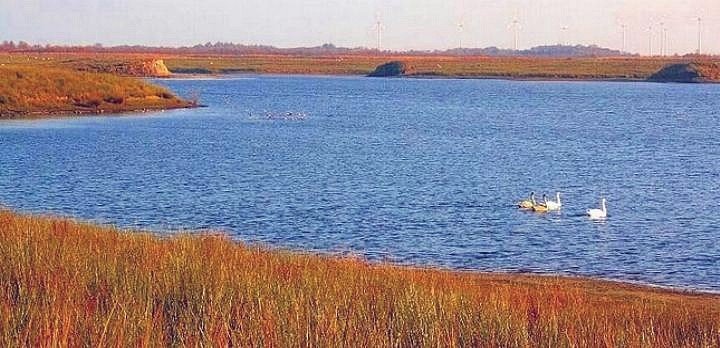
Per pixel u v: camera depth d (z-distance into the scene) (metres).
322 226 43.94
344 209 49.12
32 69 130.12
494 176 65.44
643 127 116.88
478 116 136.75
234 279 20.03
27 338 14.72
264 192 55.56
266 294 18.70
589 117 136.25
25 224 27.67
